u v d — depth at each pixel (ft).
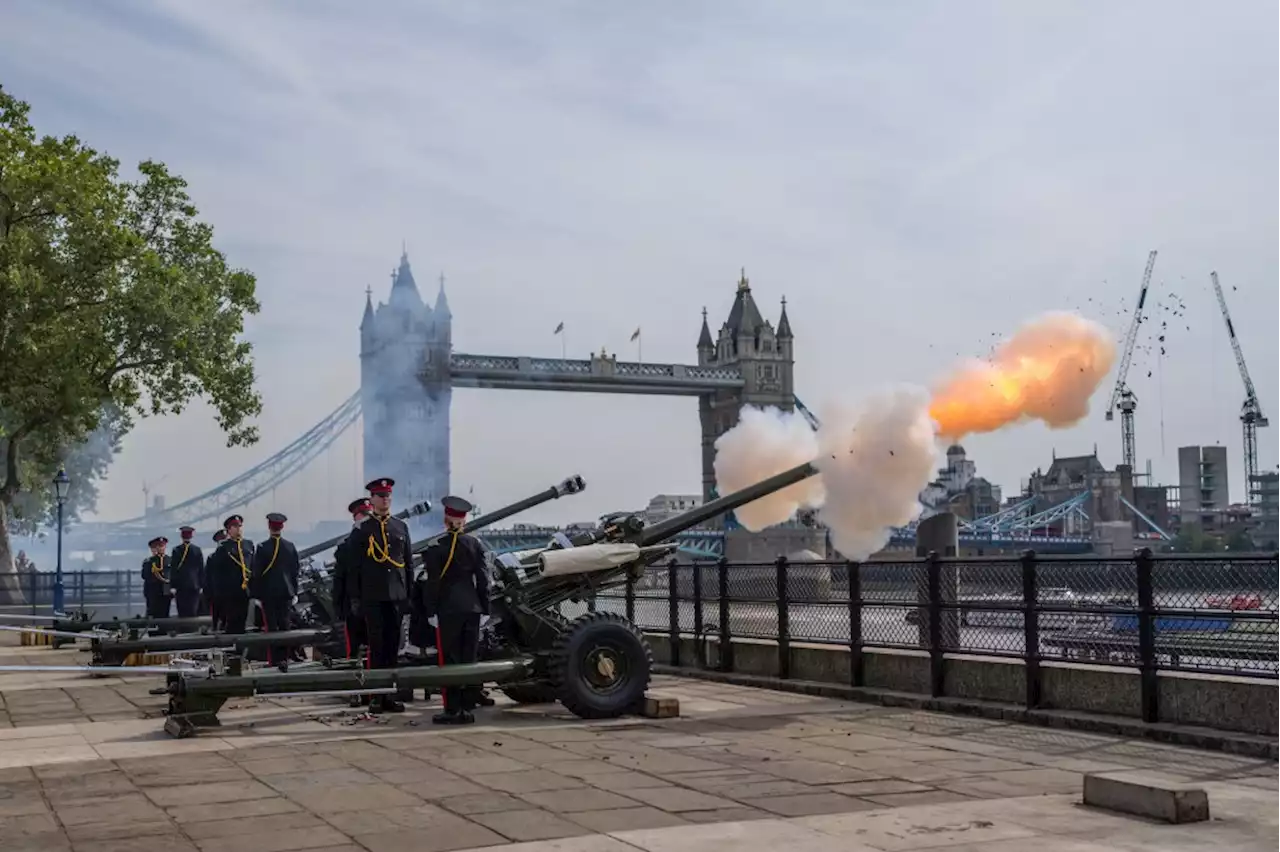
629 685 41.09
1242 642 33.68
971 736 36.24
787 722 39.73
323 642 55.72
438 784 28.43
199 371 147.74
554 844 22.25
